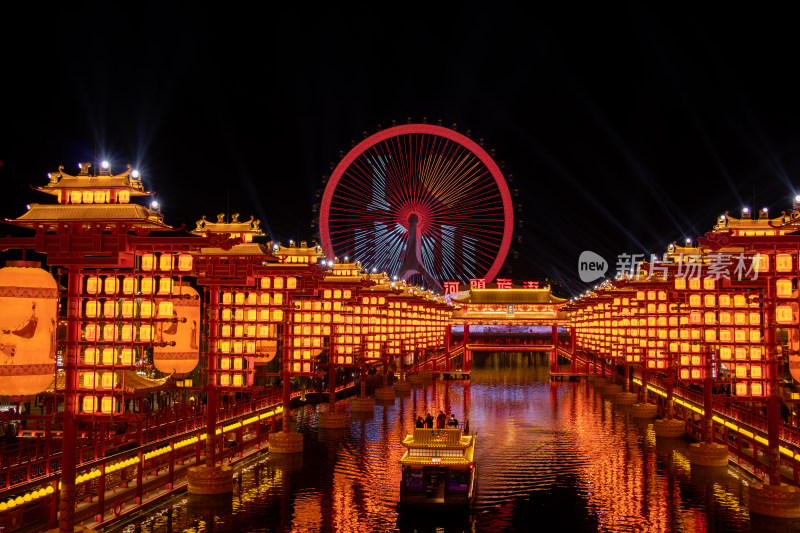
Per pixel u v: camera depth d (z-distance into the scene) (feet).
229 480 117.08
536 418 209.67
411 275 293.84
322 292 154.81
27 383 78.54
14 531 83.51
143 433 111.86
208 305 123.85
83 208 86.58
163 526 100.89
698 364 139.54
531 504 114.73
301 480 128.57
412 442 111.34
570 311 333.42
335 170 288.10
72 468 83.66
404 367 352.49
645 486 126.00
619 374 327.06
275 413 165.07
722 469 138.82
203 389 120.67
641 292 152.05
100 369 86.48
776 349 106.63
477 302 352.08
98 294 88.69
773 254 102.78
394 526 102.99
